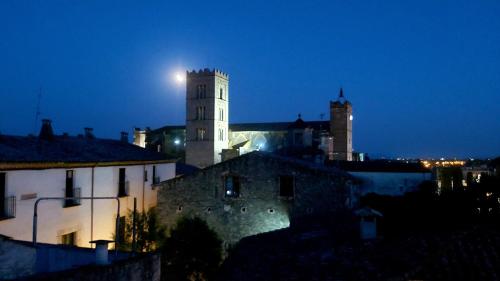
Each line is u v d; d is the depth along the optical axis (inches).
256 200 1195.3
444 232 622.5
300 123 3405.5
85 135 1412.4
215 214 1222.3
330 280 509.0
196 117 3489.2
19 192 876.0
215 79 3442.4
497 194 1074.7
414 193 1562.5
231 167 1220.5
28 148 987.9
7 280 363.3
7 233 839.1
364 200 1434.5
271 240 795.4
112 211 1199.6
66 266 475.2
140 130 3868.1
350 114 3678.6
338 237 716.7
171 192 1259.8
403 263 513.0
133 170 1320.1
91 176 1114.7
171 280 1047.0
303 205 1159.6
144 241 1122.7
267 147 3486.7
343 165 2078.0
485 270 469.4
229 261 703.7
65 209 1012.5
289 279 538.6
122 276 423.2
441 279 460.8
